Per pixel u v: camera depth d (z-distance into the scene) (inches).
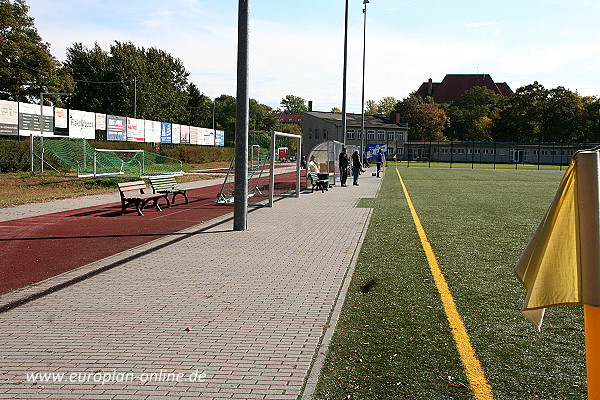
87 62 3144.7
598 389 116.8
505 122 4133.9
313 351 190.1
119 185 595.8
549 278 119.3
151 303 251.6
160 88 3496.6
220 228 494.3
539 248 121.0
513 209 665.0
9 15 1958.7
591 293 114.3
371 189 1015.6
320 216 585.0
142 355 187.5
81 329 215.2
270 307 244.7
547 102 3973.9
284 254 370.0
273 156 674.8
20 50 1973.4
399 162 3506.4
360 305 246.8
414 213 618.2
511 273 310.8
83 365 179.2
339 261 346.6
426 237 442.3
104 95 3132.4
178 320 226.2
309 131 4008.4
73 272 316.5
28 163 1210.0
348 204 722.8
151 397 155.5
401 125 4084.6
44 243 417.7
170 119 3671.3
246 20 441.4
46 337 206.1
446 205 714.8
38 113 1443.2
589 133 3959.2
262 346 195.6
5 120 1322.6
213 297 261.7
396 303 249.8
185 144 2353.6
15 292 273.4
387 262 343.0
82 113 1631.4
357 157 1119.6
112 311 239.3
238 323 221.9
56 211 629.6
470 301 252.8
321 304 249.0
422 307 243.1
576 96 3941.9
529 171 2128.4
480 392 156.4
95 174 1143.6
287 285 284.7
